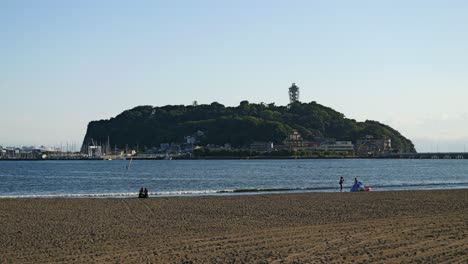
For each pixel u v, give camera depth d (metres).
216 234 20.45
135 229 22.58
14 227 23.47
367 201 36.06
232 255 15.85
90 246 17.98
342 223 23.58
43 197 43.94
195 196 43.47
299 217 26.89
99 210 31.00
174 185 67.62
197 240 18.81
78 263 15.05
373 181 76.19
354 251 16.08
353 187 49.56
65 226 23.75
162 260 15.29
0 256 16.30
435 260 14.69
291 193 44.75
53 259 15.73
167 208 32.00
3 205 33.44
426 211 29.11
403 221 23.55
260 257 15.45
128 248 17.38
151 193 49.22
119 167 154.12
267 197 39.78
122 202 36.06
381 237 18.67
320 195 41.66
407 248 16.50
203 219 26.36
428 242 17.52
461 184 66.12
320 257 15.28
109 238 19.88
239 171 116.94
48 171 124.12
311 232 20.27
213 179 82.88
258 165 162.88
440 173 105.81
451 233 19.48
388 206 32.47
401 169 129.12
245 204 34.34
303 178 84.88
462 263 14.28
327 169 127.81
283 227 22.38
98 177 91.69
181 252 16.47
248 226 23.30
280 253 15.98
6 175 101.44
